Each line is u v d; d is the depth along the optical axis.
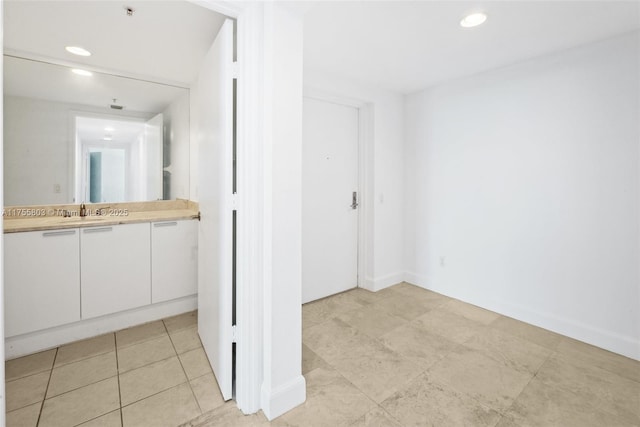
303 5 1.41
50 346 2.07
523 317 2.52
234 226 1.57
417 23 1.90
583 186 2.17
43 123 2.33
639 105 1.93
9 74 2.19
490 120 2.67
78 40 2.04
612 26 1.89
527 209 2.47
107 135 2.58
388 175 3.29
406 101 3.36
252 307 1.50
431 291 3.21
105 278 2.25
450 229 3.03
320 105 2.95
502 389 1.71
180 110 2.87
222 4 1.37
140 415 1.50
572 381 1.78
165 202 2.88
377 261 3.25
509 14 1.79
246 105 1.45
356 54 2.33
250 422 1.47
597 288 2.14
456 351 2.09
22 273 1.95
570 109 2.21
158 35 1.98
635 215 1.97
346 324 2.48
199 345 2.14
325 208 3.04
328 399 1.62
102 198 2.60
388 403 1.59
